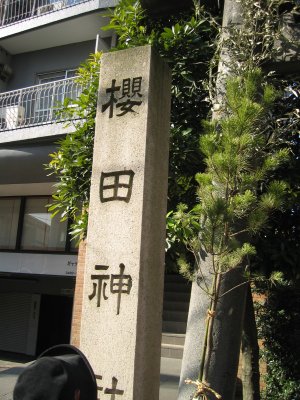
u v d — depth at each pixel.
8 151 9.13
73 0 10.16
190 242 3.09
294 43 4.05
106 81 3.51
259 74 3.10
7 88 11.28
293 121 3.78
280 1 3.85
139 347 2.99
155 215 3.25
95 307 3.15
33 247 11.27
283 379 5.78
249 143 2.73
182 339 7.22
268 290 5.50
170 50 4.67
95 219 3.30
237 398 5.98
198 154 4.38
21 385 1.55
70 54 10.73
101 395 2.98
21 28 10.41
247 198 2.66
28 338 12.62
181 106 4.66
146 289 3.09
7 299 13.13
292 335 5.82
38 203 11.41
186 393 3.30
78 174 5.03
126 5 5.32
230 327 3.33
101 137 3.43
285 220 4.35
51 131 8.67
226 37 4.05
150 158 3.26
